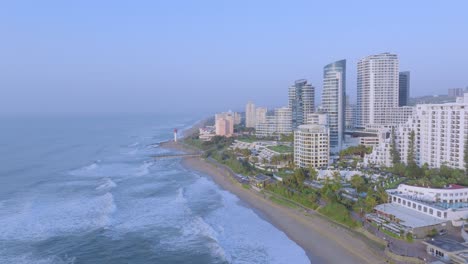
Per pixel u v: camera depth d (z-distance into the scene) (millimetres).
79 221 144625
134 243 123938
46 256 114188
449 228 117750
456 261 93750
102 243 123875
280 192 175750
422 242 108375
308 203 155500
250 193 186000
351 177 176500
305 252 113688
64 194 185250
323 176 188875
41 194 185125
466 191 135625
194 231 133875
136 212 156500
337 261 105938
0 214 152375
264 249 116938
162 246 121312
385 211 130500
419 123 197750
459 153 175500
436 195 134000
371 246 111688
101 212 155125
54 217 149125
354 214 138000
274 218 146875
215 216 150750
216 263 108562
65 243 123812
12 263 109125
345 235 122875
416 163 195625
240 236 128375
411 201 133000
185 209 160000
